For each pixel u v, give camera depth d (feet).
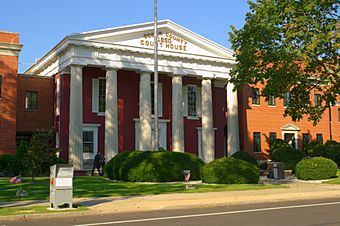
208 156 138.21
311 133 161.68
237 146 143.64
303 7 88.02
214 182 84.38
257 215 46.19
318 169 94.94
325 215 45.37
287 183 90.53
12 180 80.43
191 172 91.20
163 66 134.51
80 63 121.80
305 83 98.02
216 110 154.10
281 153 132.77
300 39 88.22
